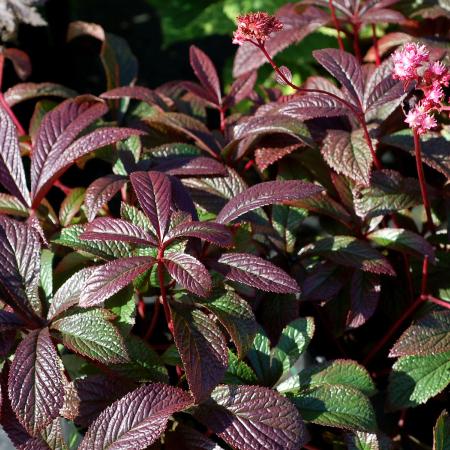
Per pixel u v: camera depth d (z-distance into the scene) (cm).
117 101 169
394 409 141
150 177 135
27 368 127
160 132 161
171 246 134
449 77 134
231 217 134
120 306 135
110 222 132
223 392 132
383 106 154
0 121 147
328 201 148
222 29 232
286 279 130
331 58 149
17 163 146
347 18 167
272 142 154
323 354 156
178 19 240
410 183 148
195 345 129
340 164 148
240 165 164
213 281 136
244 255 132
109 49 173
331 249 145
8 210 147
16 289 132
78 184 209
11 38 177
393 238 147
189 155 152
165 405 128
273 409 130
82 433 142
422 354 139
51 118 149
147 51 289
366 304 145
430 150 150
